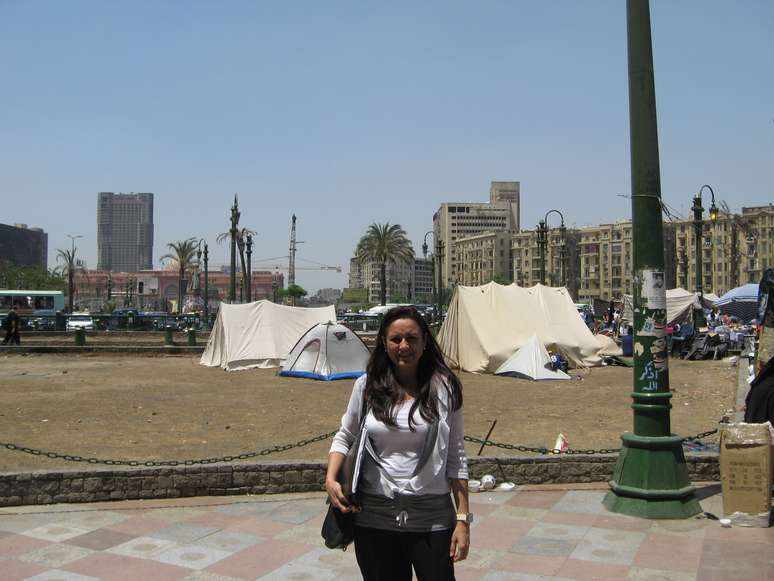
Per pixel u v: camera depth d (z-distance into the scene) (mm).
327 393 17594
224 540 6012
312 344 21500
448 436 3471
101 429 12062
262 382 20109
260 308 25484
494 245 156250
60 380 20203
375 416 3455
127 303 111688
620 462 6938
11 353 29812
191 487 7344
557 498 7266
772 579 5141
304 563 5500
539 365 21203
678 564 5445
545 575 5258
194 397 16656
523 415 13711
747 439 6320
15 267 107250
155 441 10969
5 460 9367
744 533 6145
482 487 7566
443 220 177875
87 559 5559
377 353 3611
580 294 146125
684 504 6621
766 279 9523
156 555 5652
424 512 3379
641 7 6949
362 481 3453
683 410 14375
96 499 7137
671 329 28438
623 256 137625
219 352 25109
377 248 72750
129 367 24578
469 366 23047
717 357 27078
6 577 5184
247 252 52125
